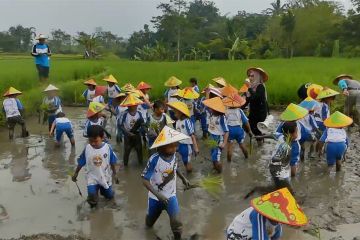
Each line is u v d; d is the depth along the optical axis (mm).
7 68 22078
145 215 6320
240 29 59312
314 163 8875
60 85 17953
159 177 5445
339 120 8109
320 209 6496
